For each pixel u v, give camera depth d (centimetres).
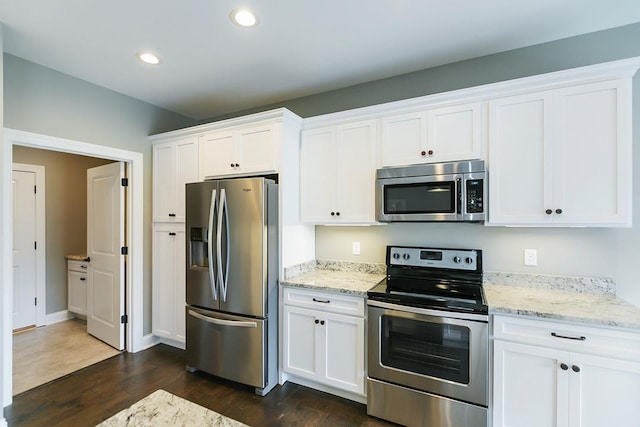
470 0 168
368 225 253
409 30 196
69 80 254
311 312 229
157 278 312
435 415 184
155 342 320
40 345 314
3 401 191
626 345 147
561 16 183
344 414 207
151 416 102
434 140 212
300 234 266
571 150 177
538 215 185
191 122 362
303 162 262
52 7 171
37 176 371
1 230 186
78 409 211
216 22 187
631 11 179
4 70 218
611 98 169
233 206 236
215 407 214
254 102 315
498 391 172
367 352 207
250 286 231
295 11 177
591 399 153
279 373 243
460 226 236
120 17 181
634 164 189
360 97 273
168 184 304
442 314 181
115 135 286
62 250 394
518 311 165
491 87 194
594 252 199
